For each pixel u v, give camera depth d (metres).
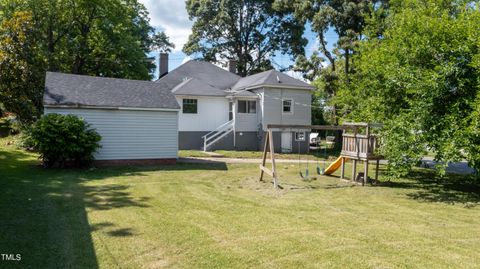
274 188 10.91
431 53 10.81
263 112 24.00
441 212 7.97
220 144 23.31
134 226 6.36
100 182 11.04
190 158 18.95
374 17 17.45
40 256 4.85
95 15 28.50
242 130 24.09
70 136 13.50
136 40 32.81
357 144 12.24
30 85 19.75
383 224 6.85
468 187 11.54
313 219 7.16
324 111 36.75
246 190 10.52
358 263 4.83
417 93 10.08
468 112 9.32
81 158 14.10
